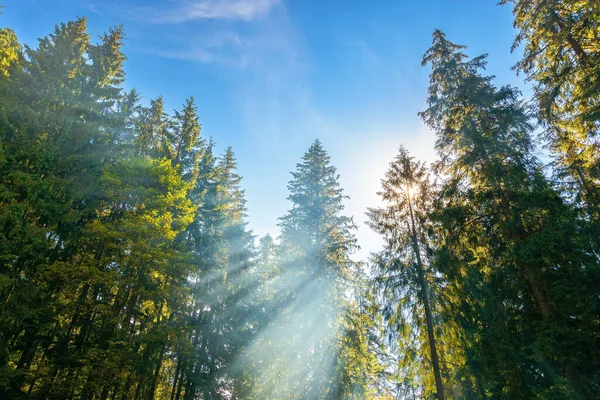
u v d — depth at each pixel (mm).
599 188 12516
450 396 14828
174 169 20906
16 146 15305
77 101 19203
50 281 14438
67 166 16609
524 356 12125
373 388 22500
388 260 18109
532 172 13867
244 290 24266
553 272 11414
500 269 13148
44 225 15438
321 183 26781
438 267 15484
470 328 14398
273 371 21812
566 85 13602
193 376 20188
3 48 18781
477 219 15422
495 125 15664
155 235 16578
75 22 23812
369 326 21453
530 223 13148
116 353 13852
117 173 18781
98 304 14344
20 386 13211
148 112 30547
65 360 14391
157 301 16438
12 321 12445
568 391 9734
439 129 18359
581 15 11992
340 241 23594
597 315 10836
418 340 16672
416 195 19031
